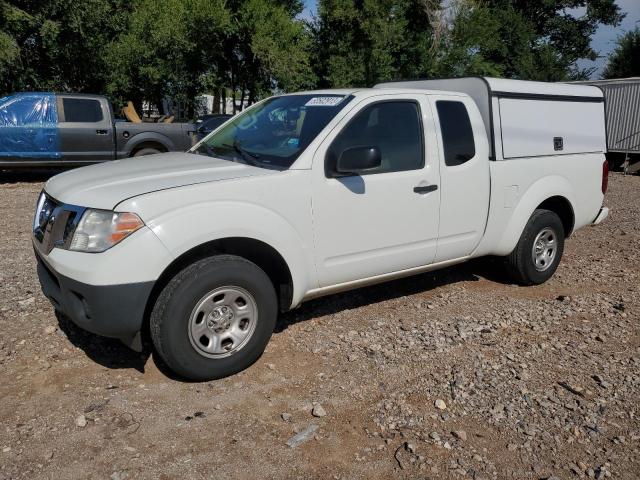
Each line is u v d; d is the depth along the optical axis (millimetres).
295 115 4410
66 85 21938
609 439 3260
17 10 17562
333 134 4051
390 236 4383
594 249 7512
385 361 4023
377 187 4223
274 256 3852
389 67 26391
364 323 4660
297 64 25156
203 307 3535
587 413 3486
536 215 5527
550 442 3209
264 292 3740
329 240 4062
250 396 3533
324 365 3941
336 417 3359
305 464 2955
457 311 5004
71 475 2797
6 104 11312
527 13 36688
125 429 3160
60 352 3971
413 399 3576
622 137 18328
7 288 5094
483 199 4953
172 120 14852
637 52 35250
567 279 6074
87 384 3592
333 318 4738
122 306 3311
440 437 3209
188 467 2887
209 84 26938
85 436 3088
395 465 2979
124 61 23641
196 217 3445
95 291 3270
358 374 3840
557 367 4051
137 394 3502
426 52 26797
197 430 3180
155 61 24547
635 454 3141
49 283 3738
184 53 25078
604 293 5660
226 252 3799
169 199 3424
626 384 3852
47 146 11641
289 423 3283
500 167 5074
